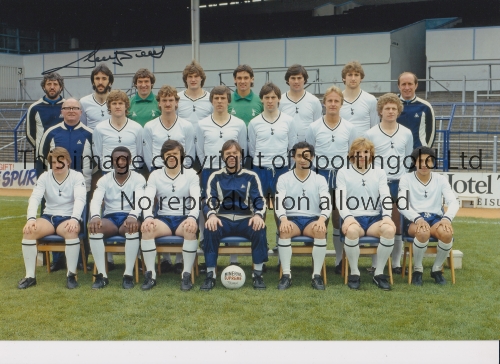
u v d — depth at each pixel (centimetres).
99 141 609
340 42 2042
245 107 651
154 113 654
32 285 555
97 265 556
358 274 553
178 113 650
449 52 1964
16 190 1466
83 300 507
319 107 659
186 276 546
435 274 573
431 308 484
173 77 2230
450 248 559
